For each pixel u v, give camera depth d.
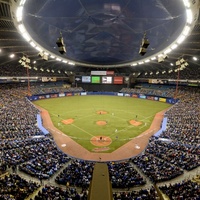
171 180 19.19
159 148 27.58
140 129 42.59
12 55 49.19
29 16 31.52
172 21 35.16
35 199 13.75
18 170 20.72
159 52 49.78
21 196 14.06
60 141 35.06
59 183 18.31
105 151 31.08
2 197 13.10
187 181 17.47
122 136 38.06
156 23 40.47
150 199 13.84
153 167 21.45
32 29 35.94
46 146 28.25
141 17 40.47
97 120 49.47
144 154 26.36
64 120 49.12
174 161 23.09
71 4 35.88
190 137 31.77
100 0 36.34
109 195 3.85
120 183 17.66
